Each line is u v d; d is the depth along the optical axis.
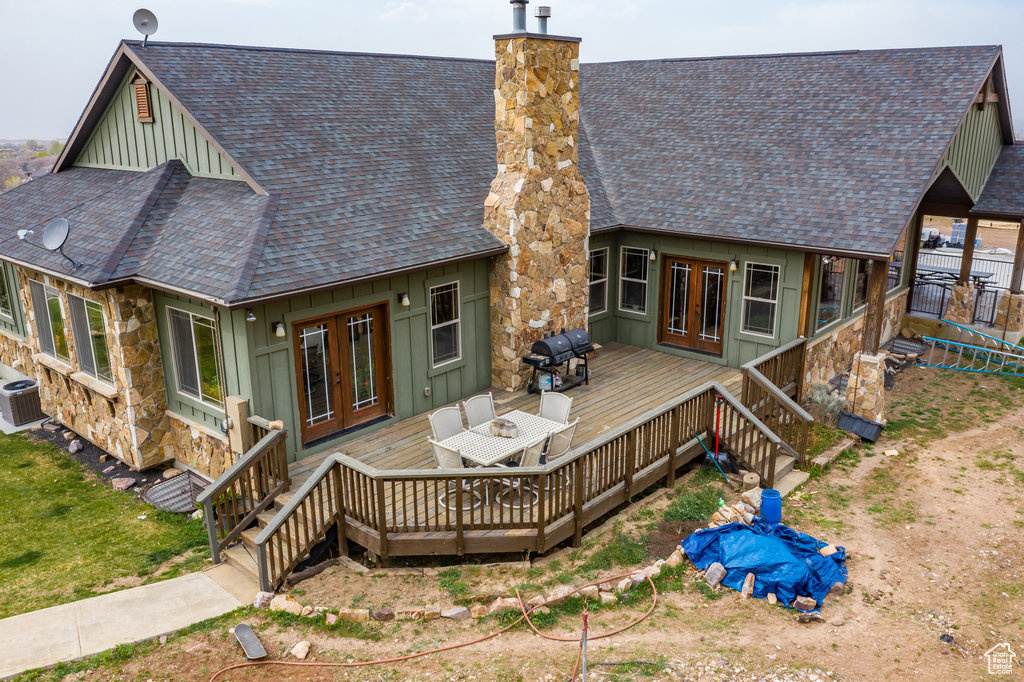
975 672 6.55
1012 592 7.90
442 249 10.84
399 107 13.73
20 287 13.12
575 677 6.39
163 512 10.09
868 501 10.12
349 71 13.91
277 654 7.00
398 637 7.19
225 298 8.21
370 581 7.99
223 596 8.05
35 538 9.50
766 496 8.81
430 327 11.38
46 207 12.98
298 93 12.53
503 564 8.17
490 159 13.61
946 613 7.51
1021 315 17.23
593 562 8.17
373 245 10.22
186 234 10.05
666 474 9.93
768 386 10.86
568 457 8.15
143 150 12.50
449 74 15.63
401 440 10.47
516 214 11.52
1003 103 15.57
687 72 17.05
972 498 10.29
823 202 12.19
